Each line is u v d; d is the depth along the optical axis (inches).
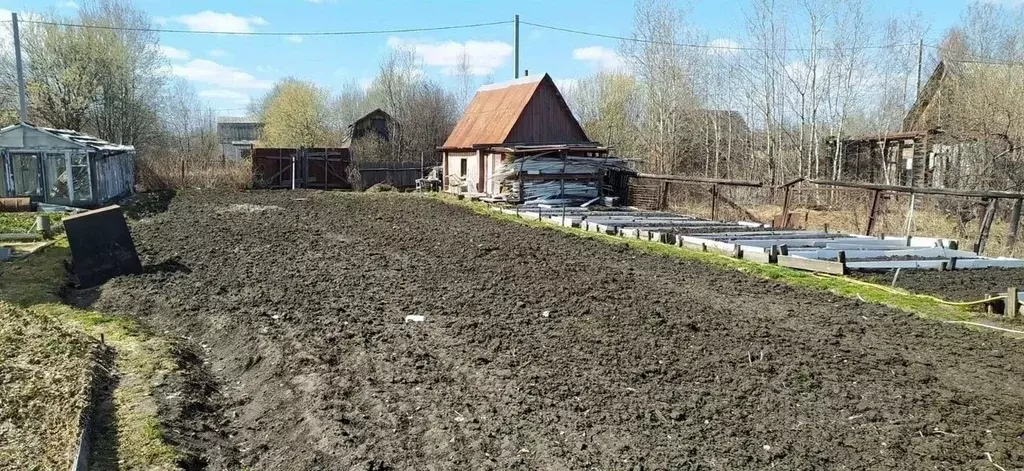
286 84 1764.3
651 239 568.7
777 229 619.5
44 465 180.9
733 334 293.0
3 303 349.4
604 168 913.5
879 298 356.2
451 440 192.4
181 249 520.4
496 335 293.1
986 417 209.5
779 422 206.4
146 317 339.9
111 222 424.5
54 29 1261.1
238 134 2652.6
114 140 1338.6
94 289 402.9
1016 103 768.9
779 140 1067.9
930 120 1035.3
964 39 1066.7
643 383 237.6
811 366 253.6
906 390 231.3
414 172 1378.0
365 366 252.5
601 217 725.9
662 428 201.6
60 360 257.0
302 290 379.6
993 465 179.9
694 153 1323.8
